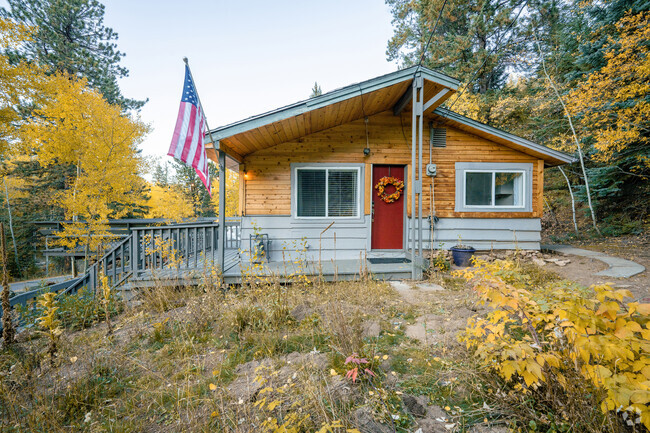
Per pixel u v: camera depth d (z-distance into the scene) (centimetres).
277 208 634
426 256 649
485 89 1464
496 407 180
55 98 977
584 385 156
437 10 1302
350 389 204
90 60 1370
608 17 818
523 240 665
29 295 418
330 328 293
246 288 446
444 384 210
